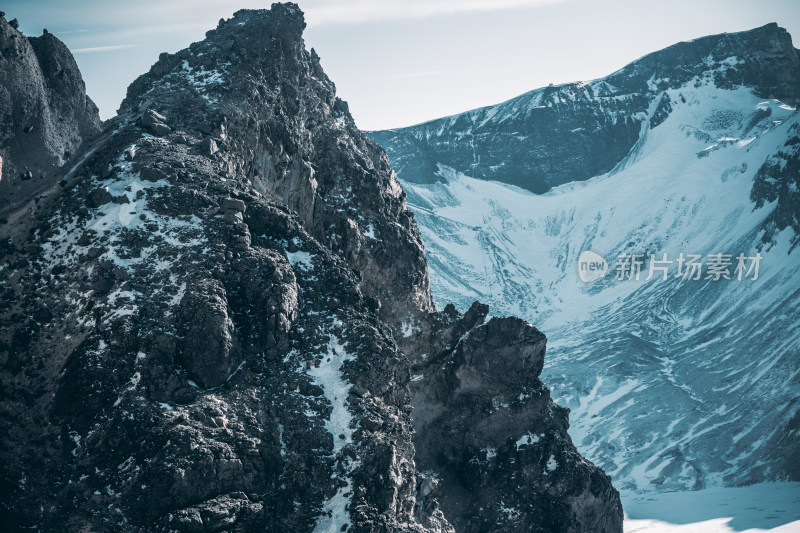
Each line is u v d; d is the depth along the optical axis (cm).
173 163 17700
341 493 14650
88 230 16550
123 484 14188
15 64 18638
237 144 19125
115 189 17238
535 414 19150
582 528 18488
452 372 19188
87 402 14838
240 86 19812
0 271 16300
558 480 18562
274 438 14912
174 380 14938
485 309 19738
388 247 19862
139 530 13762
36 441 14725
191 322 15350
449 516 18562
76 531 13962
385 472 14862
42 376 15275
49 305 15875
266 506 14125
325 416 15400
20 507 14212
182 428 14262
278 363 15875
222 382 15262
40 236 16712
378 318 17750
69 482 14362
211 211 17038
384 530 14375
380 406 15750
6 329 15650
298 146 19975
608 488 18938
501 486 18662
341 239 19475
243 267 16350
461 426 19112
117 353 15138
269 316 15988
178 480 13788
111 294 15788
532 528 18388
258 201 17638
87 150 18425
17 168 18350
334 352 16288
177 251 16362
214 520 13588
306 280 17112
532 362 19225
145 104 19288
